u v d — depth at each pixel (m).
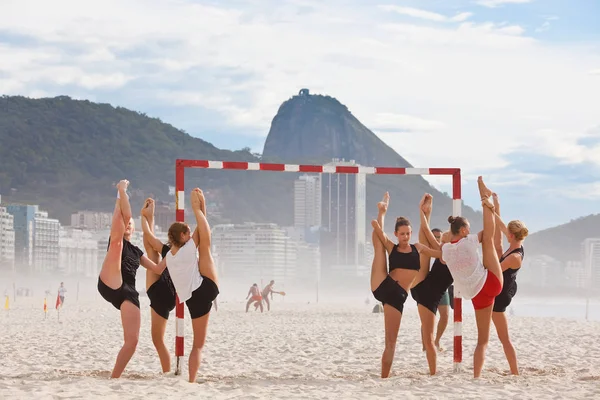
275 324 22.97
